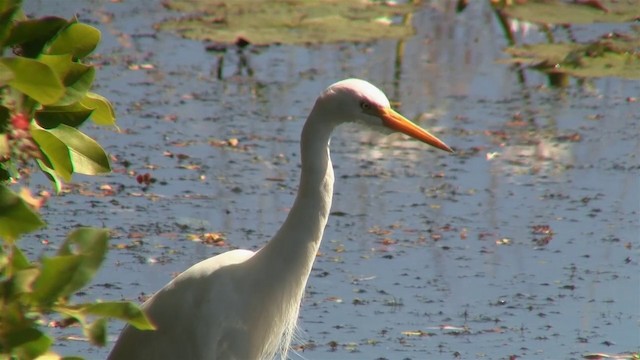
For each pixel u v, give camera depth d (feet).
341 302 34.04
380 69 62.69
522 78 61.57
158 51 63.67
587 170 46.80
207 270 25.68
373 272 36.35
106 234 14.16
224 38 62.90
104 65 60.18
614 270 36.96
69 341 31.24
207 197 42.19
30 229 13.56
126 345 26.25
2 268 13.98
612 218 41.52
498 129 52.24
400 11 71.20
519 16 69.51
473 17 75.56
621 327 32.96
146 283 34.53
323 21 67.92
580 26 73.41
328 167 25.59
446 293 34.96
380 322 32.81
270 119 52.47
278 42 62.69
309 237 25.68
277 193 43.11
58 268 13.65
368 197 43.27
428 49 67.51
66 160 15.34
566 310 34.04
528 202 43.11
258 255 25.86
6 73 13.34
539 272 36.78
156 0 74.74
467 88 59.31
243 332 25.85
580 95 58.59
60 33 15.12
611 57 61.21
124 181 43.45
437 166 47.16
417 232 39.88
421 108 55.31
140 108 53.01
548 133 51.70
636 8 73.36
